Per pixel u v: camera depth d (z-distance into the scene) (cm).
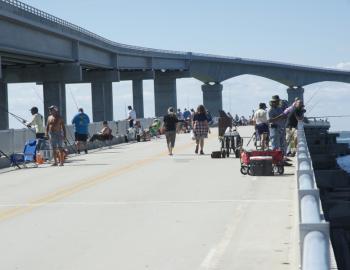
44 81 6838
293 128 2559
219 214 1256
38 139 2748
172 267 849
